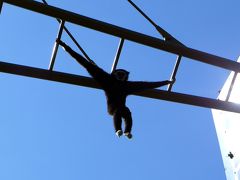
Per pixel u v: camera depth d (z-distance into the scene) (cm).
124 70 1266
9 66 1170
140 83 1248
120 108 1195
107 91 1227
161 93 1284
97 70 1227
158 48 1255
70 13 1171
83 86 1238
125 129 1175
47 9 1155
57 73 1208
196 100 1320
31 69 1187
